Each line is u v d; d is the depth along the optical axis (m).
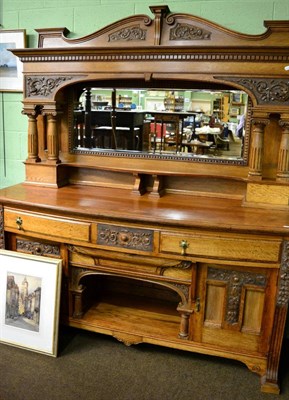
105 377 1.96
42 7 2.41
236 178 2.11
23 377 1.94
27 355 2.12
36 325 2.12
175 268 1.95
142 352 2.18
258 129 1.97
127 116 2.28
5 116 2.63
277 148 2.04
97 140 2.36
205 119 2.17
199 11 2.17
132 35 2.09
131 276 2.03
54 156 2.32
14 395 1.81
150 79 2.05
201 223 1.79
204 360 2.14
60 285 2.08
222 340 1.99
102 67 2.11
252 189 2.02
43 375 1.96
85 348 2.19
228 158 2.16
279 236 1.76
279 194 1.99
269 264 1.81
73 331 2.36
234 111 2.12
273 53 1.84
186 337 2.04
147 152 2.29
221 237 1.81
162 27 2.04
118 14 2.29
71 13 2.37
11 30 2.47
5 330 2.18
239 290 1.91
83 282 2.24
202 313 1.98
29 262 2.11
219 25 1.96
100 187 2.38
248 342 1.95
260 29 2.11
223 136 2.15
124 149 2.32
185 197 2.21
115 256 1.99
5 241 2.19
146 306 2.39
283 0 2.05
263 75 1.89
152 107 2.23
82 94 2.32
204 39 2.00
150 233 1.88
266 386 1.90
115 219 1.90
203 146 2.19
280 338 1.89
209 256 1.85
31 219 2.07
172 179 2.27
